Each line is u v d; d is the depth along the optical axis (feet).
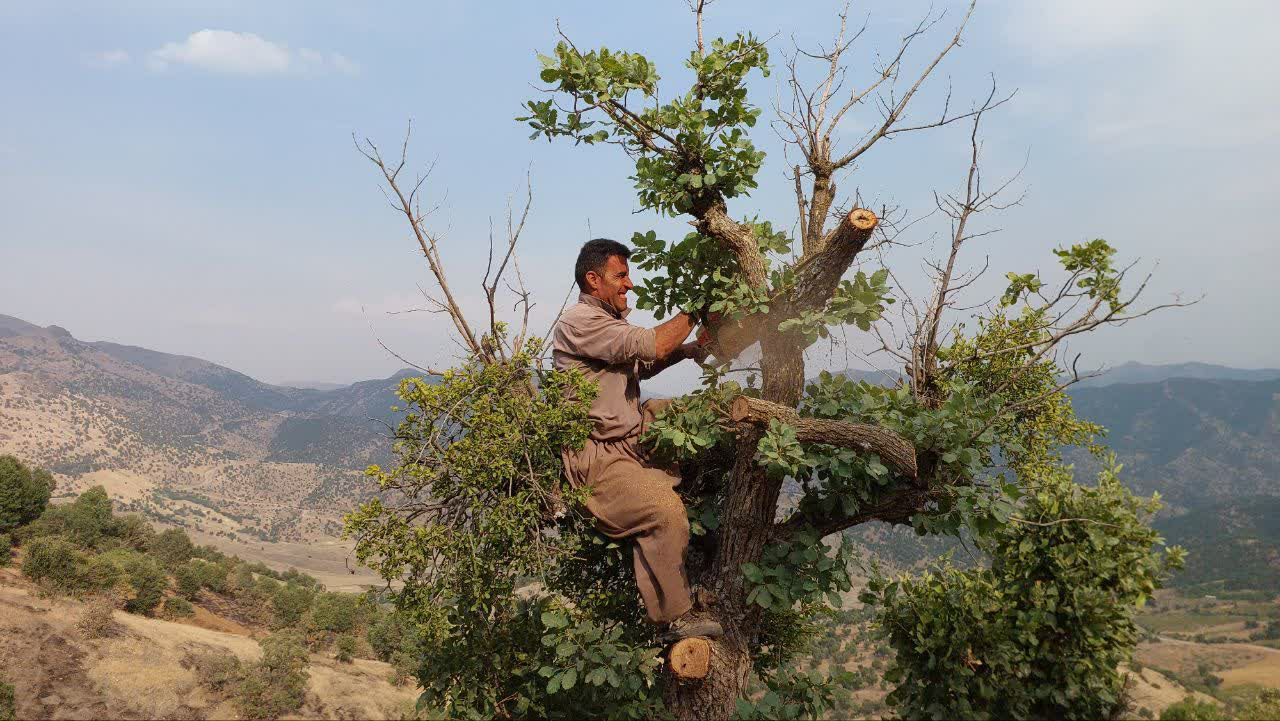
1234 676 489.67
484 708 13.64
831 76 14.43
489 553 12.14
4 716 120.88
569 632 12.41
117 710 135.54
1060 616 10.93
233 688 161.58
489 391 12.10
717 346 13.93
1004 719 11.07
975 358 15.61
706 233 13.65
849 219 11.93
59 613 156.04
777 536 13.07
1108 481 11.41
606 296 13.53
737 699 12.57
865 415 13.19
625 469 12.44
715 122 14.10
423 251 12.43
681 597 12.26
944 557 12.63
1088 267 12.37
